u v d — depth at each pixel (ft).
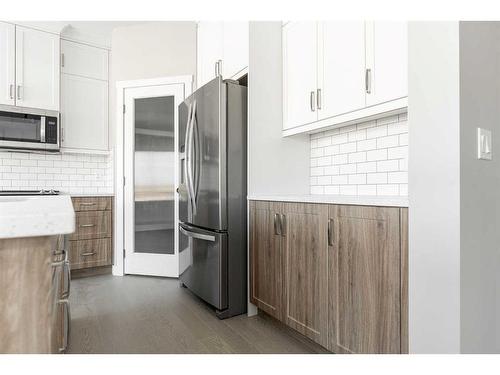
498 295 4.52
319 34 7.22
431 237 4.17
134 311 8.21
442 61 4.12
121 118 12.01
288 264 6.55
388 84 5.78
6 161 11.66
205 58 10.74
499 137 4.64
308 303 6.03
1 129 10.53
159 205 11.69
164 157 11.68
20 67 10.85
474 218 4.14
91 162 13.24
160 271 11.59
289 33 8.14
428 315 4.18
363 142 7.39
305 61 7.62
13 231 1.53
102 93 12.74
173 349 6.18
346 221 5.27
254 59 8.02
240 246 8.00
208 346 6.31
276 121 8.29
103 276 11.76
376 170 7.09
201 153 8.52
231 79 8.63
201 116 8.51
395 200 4.53
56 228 1.63
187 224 9.55
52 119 11.36
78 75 12.25
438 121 4.14
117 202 12.03
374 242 4.83
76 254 11.36
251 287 7.78
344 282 5.29
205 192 8.34
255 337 6.72
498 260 4.55
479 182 4.25
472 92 4.15
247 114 8.00
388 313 4.61
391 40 5.74
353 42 6.42
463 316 3.96
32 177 12.09
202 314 8.02
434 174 4.17
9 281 1.70
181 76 11.56
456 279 3.94
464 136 4.02
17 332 1.70
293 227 6.43
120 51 12.04
